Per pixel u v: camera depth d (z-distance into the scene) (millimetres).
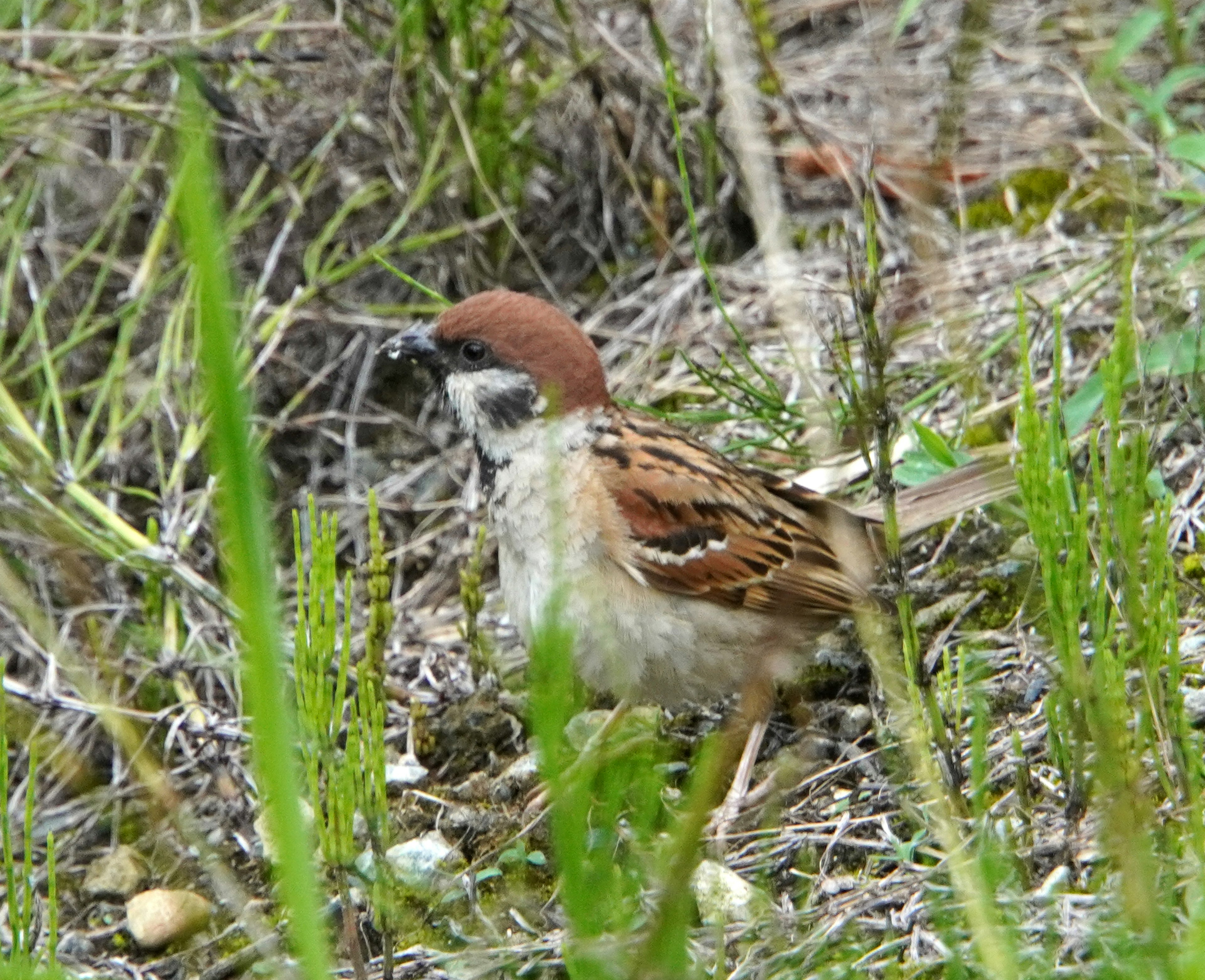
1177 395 10023
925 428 9992
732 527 8953
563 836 4727
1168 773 7148
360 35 12359
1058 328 6402
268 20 12867
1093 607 6277
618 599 8812
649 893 7184
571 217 13422
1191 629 8758
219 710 10461
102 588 11430
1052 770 7785
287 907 6203
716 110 12359
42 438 11258
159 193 12898
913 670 7156
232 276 12094
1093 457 6395
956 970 5832
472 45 12172
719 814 8547
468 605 9953
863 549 9305
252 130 12203
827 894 7570
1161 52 12406
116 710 9883
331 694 6875
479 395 9078
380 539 7949
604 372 9398
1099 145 12336
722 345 12203
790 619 9117
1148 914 5668
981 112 13086
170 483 11156
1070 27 12930
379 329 12695
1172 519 9477
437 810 9227
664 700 9180
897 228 12336
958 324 10258
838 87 13312
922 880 7129
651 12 11578
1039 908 6695
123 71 11516
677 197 13117
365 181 12891
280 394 12617
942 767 7352
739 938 7273
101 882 9391
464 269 12750
